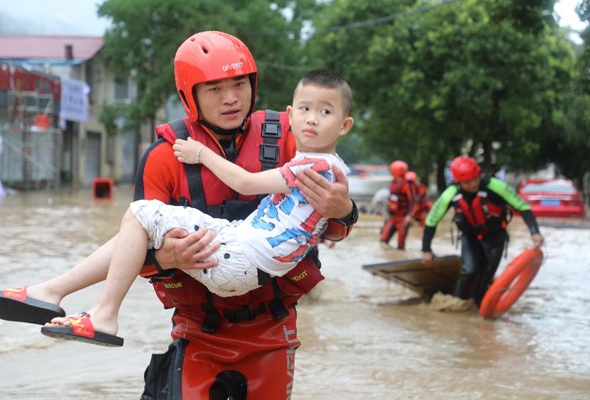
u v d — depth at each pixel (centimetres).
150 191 319
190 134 324
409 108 3102
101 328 292
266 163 329
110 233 1498
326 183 302
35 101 3234
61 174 3716
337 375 576
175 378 319
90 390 527
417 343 688
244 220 315
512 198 819
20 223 1689
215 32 326
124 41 3425
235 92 320
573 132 3344
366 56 3206
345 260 1222
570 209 2408
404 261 851
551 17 1170
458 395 530
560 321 798
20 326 695
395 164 1379
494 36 2761
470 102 2930
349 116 319
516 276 791
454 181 863
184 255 299
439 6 2931
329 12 3497
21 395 512
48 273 964
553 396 530
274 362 329
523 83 2859
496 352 658
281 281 329
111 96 4178
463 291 850
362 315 809
